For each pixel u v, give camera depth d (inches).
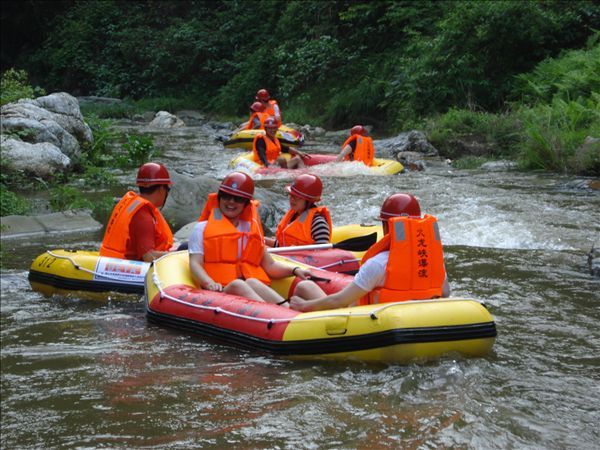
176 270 240.5
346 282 225.3
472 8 787.4
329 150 731.4
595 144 523.5
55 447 151.1
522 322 229.0
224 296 219.3
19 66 1460.4
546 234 344.2
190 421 161.6
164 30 1362.0
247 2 1282.0
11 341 219.0
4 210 398.9
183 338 218.8
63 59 1380.4
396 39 984.3
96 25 1417.3
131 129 980.6
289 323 200.2
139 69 1346.0
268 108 761.0
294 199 268.4
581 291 262.4
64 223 384.8
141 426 159.8
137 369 194.2
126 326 231.9
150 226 268.8
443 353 192.2
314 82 1044.5
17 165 472.1
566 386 179.2
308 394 175.0
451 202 420.2
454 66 778.8
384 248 203.2
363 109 908.0
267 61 1119.6
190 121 1127.0
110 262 266.2
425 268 200.5
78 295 265.3
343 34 1059.9
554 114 599.2
